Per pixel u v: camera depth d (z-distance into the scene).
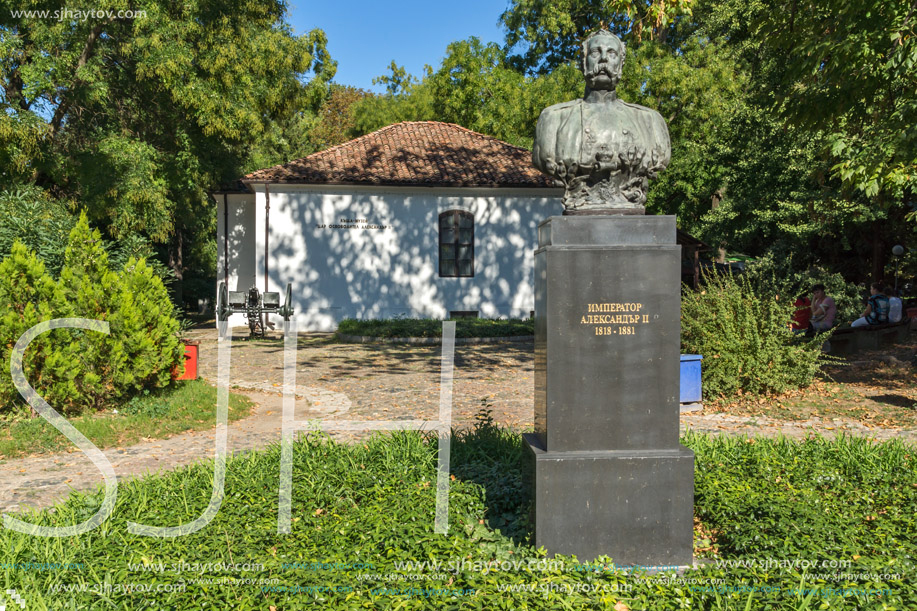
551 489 4.31
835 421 8.62
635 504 4.33
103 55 19.31
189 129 21.97
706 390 9.90
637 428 4.38
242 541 4.45
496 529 4.73
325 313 22.86
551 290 4.34
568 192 4.64
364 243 23.00
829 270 24.70
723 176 25.83
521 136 31.91
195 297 35.31
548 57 34.44
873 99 10.09
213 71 20.30
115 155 18.38
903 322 15.19
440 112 34.81
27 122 16.41
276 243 22.59
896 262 24.58
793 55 10.73
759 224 22.53
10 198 10.96
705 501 5.04
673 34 32.41
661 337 4.37
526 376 12.79
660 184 29.03
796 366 10.04
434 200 23.28
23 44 17.16
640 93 28.14
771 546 4.26
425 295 23.33
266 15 23.42
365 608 3.56
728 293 10.33
